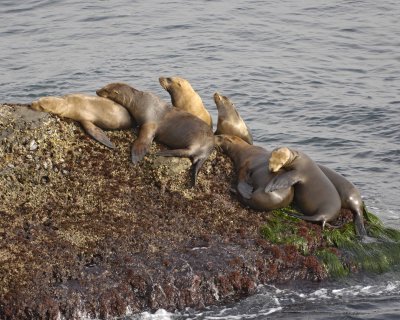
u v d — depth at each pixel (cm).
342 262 3481
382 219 4097
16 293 3006
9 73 6450
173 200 3484
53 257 3144
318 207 3575
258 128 5519
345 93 6241
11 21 8069
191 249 3316
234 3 8819
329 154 5112
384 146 5209
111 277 3139
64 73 6431
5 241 3172
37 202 3353
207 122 3988
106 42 7350
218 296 3231
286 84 6397
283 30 7931
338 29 8069
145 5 8644
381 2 8975
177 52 7094
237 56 7069
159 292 3152
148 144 3584
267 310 3206
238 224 3469
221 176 3650
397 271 3525
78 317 3034
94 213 3359
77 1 8756
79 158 3506
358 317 3177
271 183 3534
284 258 3388
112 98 3659
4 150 3447
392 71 6875
